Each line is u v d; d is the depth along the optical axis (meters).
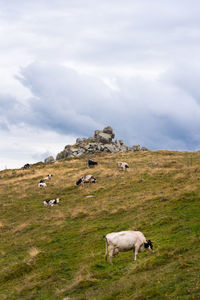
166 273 11.79
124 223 24.08
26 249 22.39
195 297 9.23
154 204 26.97
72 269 16.38
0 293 15.03
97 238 21.33
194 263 12.09
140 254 16.27
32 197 41.50
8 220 32.66
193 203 24.19
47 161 88.31
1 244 25.12
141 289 10.98
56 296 13.01
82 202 35.00
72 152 84.69
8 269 17.67
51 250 20.81
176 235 17.61
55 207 35.19
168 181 36.34
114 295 11.32
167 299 9.73
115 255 15.47
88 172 51.06
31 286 14.77
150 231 20.17
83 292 12.77
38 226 28.64
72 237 23.16
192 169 39.78
